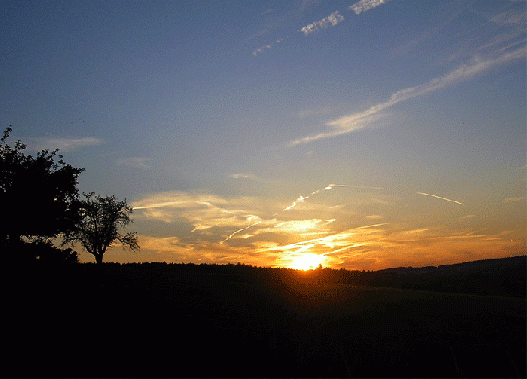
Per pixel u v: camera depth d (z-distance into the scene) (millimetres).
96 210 54188
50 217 39969
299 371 20344
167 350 21781
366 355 22141
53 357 20156
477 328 25656
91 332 23359
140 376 18922
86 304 27812
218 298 31812
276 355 21984
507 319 27172
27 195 38719
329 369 20641
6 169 39156
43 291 30422
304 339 24312
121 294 30500
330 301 32438
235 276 44312
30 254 37125
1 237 37594
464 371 20578
